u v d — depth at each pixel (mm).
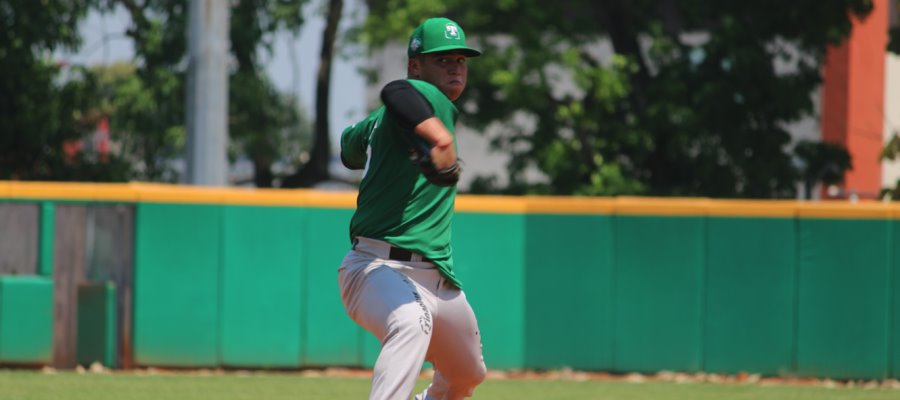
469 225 33406
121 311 32781
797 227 32906
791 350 32906
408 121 14570
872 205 32594
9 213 32469
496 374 33500
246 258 33000
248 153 81125
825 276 32750
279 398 27844
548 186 71375
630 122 69500
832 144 69062
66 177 70188
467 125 73750
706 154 67688
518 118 85625
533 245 33656
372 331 16062
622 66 69125
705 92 65312
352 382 31188
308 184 85438
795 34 66812
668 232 33344
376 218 15859
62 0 69500
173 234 32781
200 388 29438
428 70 16031
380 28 73250
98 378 31031
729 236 33125
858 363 32594
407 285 15680
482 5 70312
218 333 32906
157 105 72938
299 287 33188
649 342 33344
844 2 65312
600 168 68375
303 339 33156
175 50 73125
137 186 32688
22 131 67688
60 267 32719
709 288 33219
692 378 33156
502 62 70188
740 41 66062
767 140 68125
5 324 32344
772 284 32969
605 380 32656
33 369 32594
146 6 74000
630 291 33375
